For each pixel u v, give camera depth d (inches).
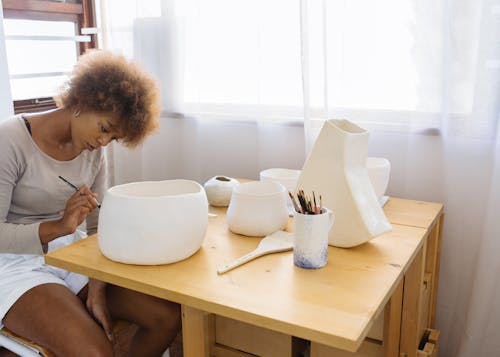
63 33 96.6
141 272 45.0
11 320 53.0
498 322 66.8
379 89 72.2
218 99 85.0
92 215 69.2
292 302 39.4
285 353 53.7
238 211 52.6
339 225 49.0
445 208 70.3
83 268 46.4
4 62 79.2
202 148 88.8
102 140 57.5
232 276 44.0
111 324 55.1
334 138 48.6
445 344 74.2
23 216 61.7
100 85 54.7
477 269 66.6
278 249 48.8
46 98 95.1
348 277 43.6
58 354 50.4
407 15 68.8
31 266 58.2
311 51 73.4
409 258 47.6
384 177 61.4
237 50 81.7
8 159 56.9
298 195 45.8
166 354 60.6
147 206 44.9
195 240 47.1
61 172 61.8
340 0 71.1
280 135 81.1
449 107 67.2
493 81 64.4
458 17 64.4
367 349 54.9
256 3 78.0
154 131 61.4
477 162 67.6
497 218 64.2
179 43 86.2
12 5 85.1
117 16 91.0
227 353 56.4
